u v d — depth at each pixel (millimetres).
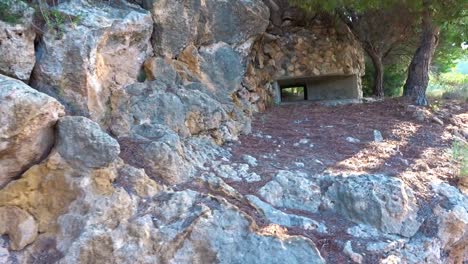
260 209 3555
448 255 3789
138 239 3041
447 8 6512
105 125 4230
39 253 3035
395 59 11477
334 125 6363
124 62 4734
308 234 3355
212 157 4562
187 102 4953
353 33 9375
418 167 4691
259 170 4375
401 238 3523
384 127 6262
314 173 4363
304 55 8445
